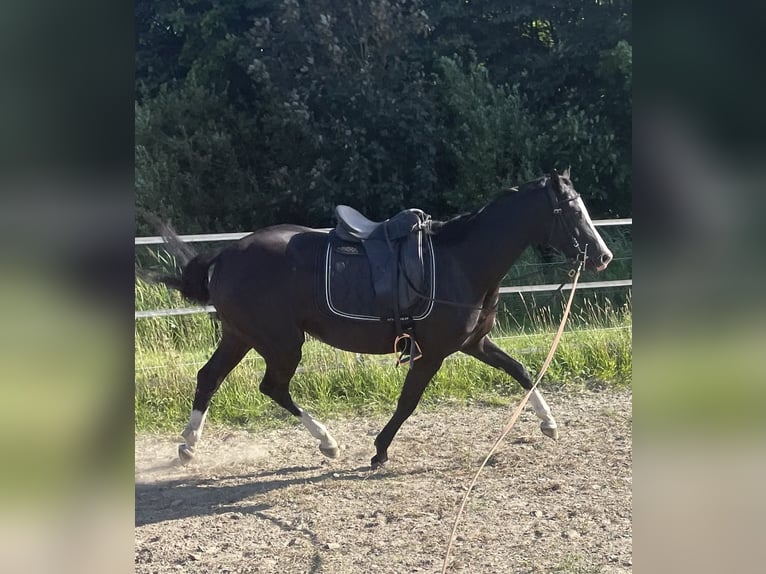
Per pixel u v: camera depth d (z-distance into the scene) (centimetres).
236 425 626
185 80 1452
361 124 1347
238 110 1474
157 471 523
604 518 425
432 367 497
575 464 516
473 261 484
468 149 1393
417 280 475
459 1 1466
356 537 409
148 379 644
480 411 649
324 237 499
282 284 484
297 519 436
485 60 1510
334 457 537
